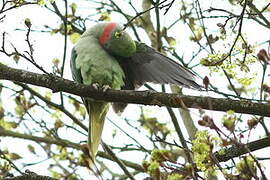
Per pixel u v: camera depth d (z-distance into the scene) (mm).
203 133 7160
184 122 14469
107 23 11875
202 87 11070
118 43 11477
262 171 6699
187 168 7152
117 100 9609
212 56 9039
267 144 9242
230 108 8891
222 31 9242
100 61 11555
